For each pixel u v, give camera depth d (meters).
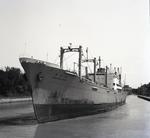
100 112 47.69
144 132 25.78
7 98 81.06
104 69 63.00
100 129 26.94
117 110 55.22
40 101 28.80
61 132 24.45
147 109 58.47
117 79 70.81
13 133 23.47
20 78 97.62
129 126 29.48
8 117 35.62
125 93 90.50
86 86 38.56
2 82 87.19
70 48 39.50
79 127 27.61
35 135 22.83
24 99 88.50
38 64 27.45
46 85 29.00
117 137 23.09
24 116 37.00
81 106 37.53
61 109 32.19
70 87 33.53
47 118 29.88
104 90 50.09
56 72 30.08
